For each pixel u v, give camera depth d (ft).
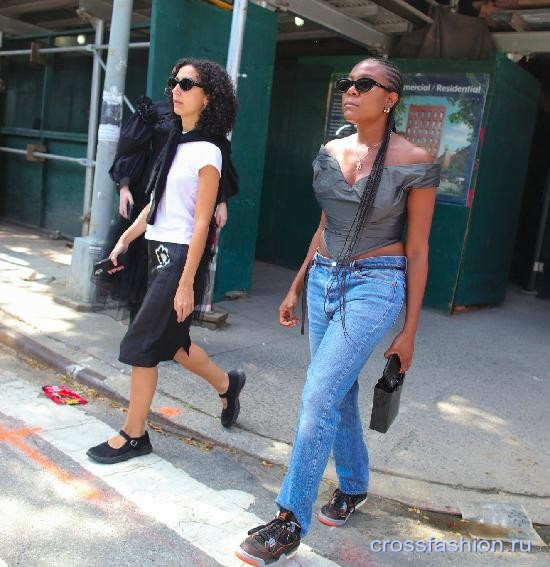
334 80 24.94
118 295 12.15
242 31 17.03
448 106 21.81
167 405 12.73
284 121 26.73
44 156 27.14
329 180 8.48
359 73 8.11
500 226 24.06
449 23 22.86
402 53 23.77
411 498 10.42
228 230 20.42
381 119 8.25
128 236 11.43
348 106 8.14
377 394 8.29
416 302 8.32
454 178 21.93
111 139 17.81
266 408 13.11
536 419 14.07
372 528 9.67
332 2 21.36
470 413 14.02
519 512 10.30
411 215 8.25
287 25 25.54
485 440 12.73
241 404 13.16
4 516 8.84
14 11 29.09
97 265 11.72
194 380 14.02
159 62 17.08
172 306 10.01
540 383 16.52
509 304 25.90
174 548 8.57
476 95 21.36
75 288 18.48
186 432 12.00
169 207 9.95
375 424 8.36
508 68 21.71
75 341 15.65
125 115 25.29
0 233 29.30
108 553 8.32
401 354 8.29
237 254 21.02
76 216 28.81
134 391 10.52
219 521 9.31
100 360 14.58
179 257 9.94
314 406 8.09
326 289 8.57
